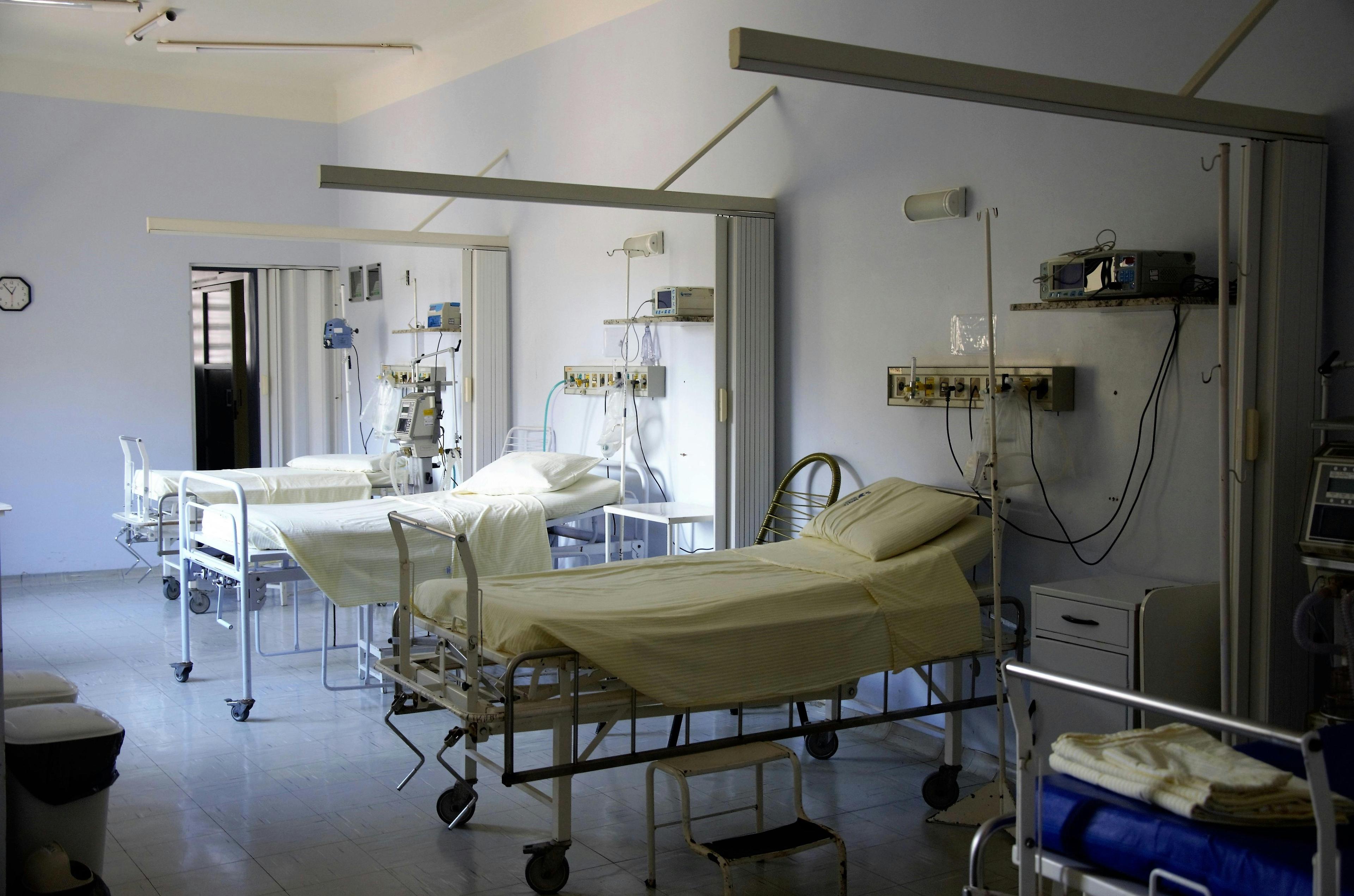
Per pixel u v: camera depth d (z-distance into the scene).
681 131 5.70
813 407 5.02
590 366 6.47
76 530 8.15
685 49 5.64
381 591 4.97
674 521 5.06
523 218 7.05
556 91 6.64
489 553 5.29
